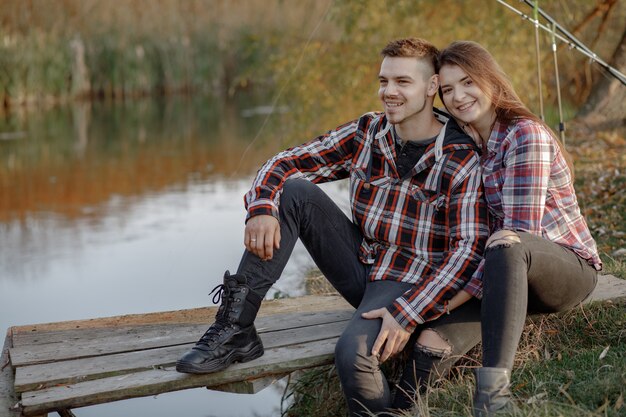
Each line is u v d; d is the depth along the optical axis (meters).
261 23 17.98
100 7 18.17
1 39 16.38
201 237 6.30
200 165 9.67
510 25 7.17
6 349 2.96
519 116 2.65
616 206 5.30
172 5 19.05
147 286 5.14
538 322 2.92
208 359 2.57
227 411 3.49
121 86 18.50
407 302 2.56
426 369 2.60
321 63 7.40
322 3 10.10
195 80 19.53
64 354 2.80
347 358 2.52
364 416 2.56
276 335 2.94
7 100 16.47
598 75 8.84
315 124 7.58
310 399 3.27
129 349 2.85
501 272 2.41
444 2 7.42
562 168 2.66
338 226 2.81
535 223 2.55
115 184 8.67
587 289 2.69
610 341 2.88
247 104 16.91
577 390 2.45
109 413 3.49
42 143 11.80
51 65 17.00
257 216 2.67
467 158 2.67
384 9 7.24
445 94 2.71
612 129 8.26
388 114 2.70
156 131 12.93
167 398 3.65
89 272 5.48
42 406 2.47
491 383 2.31
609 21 9.10
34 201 7.91
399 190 2.75
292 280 4.95
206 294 4.95
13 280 5.32
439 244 2.73
